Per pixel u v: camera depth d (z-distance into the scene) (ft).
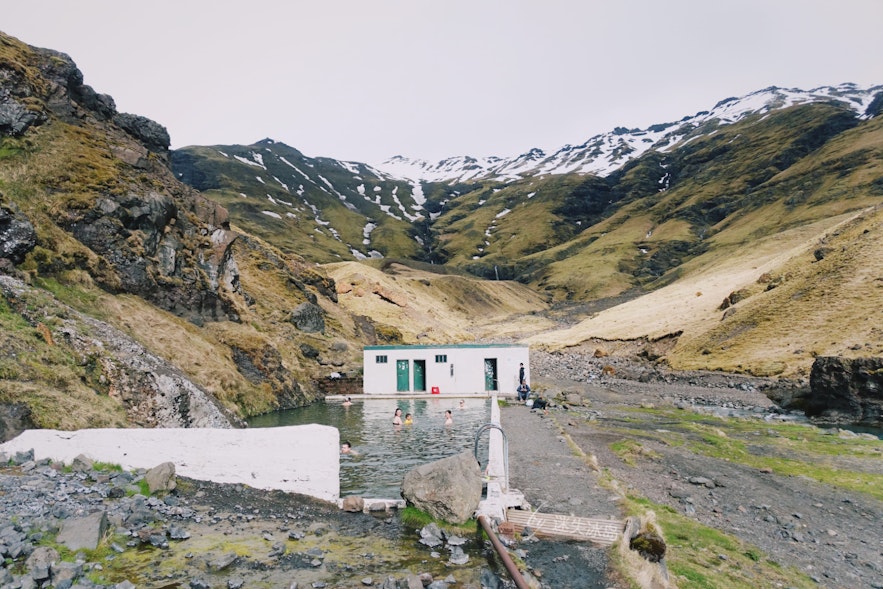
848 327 200.64
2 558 30.91
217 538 40.57
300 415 126.72
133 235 132.16
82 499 42.09
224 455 52.29
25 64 152.76
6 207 100.42
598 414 130.72
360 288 373.20
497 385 167.84
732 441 100.94
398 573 36.58
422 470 49.34
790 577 45.11
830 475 78.74
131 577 32.96
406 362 170.30
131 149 165.99
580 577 37.63
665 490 67.67
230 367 129.18
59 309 88.28
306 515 47.75
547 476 65.26
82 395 72.84
